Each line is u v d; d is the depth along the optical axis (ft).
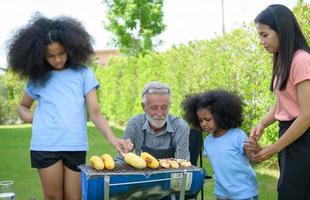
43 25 8.99
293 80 7.54
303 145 7.59
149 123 10.29
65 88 9.16
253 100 19.99
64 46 8.96
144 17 58.08
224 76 22.02
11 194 9.73
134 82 41.45
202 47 25.50
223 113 9.66
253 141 8.84
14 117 56.95
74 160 9.10
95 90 9.52
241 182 9.44
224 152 9.55
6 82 54.70
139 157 7.82
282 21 7.59
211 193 16.22
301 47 7.69
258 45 19.60
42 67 9.08
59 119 9.00
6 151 29.12
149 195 7.68
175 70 29.81
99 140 33.30
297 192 7.70
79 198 9.31
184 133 10.17
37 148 9.02
